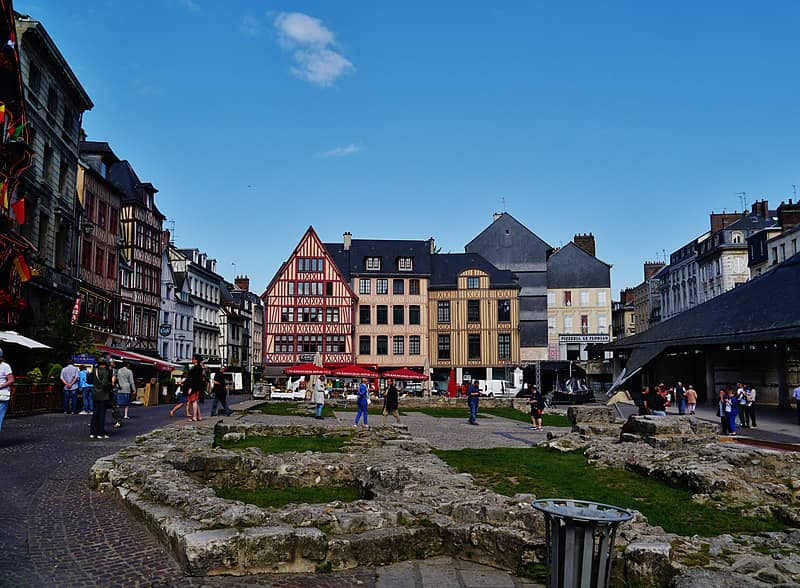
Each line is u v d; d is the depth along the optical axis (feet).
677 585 16.65
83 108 129.39
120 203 161.68
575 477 37.81
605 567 14.20
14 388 67.41
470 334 207.62
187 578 18.43
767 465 35.37
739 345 98.68
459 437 67.10
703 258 260.01
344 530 21.30
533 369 210.18
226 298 287.69
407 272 208.33
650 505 30.07
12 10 88.58
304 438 57.00
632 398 126.41
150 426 60.54
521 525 21.91
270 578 18.79
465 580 19.31
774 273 115.65
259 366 339.77
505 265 234.17
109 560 19.95
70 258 123.24
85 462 37.91
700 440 46.19
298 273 202.08
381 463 34.65
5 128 88.12
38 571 18.86
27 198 102.32
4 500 27.43
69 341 98.43
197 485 26.30
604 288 243.19
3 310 86.79
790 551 20.17
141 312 177.27
